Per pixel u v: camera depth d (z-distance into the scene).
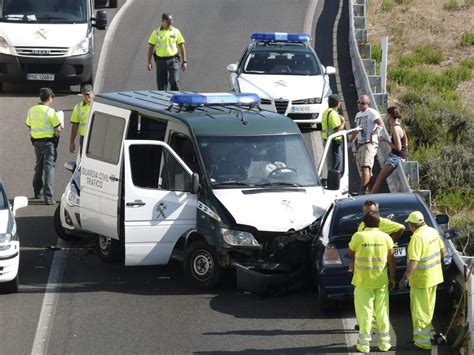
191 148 37.59
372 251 30.30
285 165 37.91
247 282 35.25
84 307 34.94
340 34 77.88
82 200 40.69
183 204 36.97
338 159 47.38
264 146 38.09
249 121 38.84
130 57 74.00
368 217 30.64
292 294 35.97
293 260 35.59
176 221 37.00
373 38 83.75
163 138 38.72
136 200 36.94
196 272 36.75
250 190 36.69
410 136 60.62
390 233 32.59
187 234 37.09
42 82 66.62
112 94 41.94
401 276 32.84
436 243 30.77
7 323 33.34
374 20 88.50
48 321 33.53
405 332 32.25
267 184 37.25
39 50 63.69
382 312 30.50
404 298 33.88
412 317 31.03
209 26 81.38
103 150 40.03
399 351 30.66
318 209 36.69
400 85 73.00
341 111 61.09
